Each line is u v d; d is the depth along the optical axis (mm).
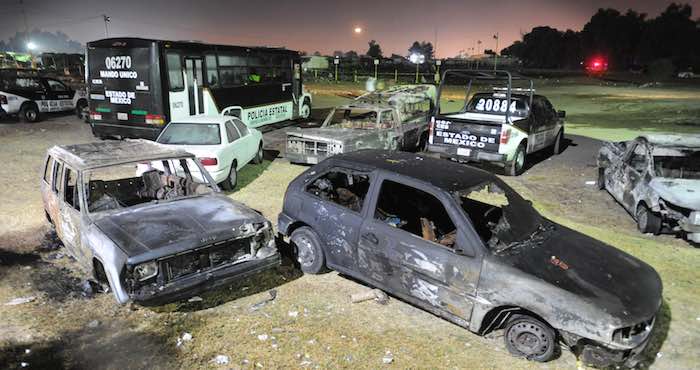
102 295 5566
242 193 9930
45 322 4953
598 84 59156
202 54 14586
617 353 4133
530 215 5527
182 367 4328
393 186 6348
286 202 6406
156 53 12875
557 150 14797
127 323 5020
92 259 5203
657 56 121938
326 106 28406
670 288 6160
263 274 6266
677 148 8578
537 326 4469
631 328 4148
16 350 4473
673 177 8547
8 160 12352
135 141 7141
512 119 12227
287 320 5168
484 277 4578
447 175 5457
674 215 7426
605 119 23203
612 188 9875
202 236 4996
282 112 19703
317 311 5371
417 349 4711
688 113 25219
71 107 20453
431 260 4895
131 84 13336
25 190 9766
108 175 11039
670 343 4992
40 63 52500
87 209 5477
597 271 4652
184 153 6555
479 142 11445
